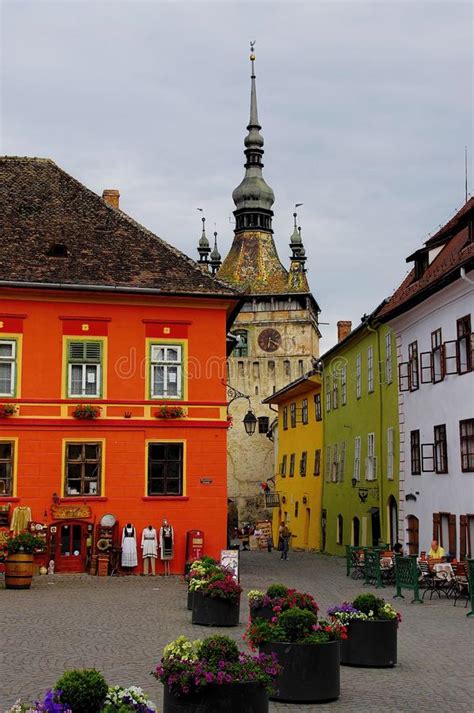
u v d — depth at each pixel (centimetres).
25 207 3466
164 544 3092
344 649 1410
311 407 5719
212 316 3291
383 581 2884
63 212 3497
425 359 3341
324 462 5281
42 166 3697
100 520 3072
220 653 1042
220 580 1820
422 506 3369
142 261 3338
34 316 3136
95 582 2800
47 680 1245
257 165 11531
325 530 5234
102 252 3334
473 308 2883
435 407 3234
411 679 1303
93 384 3162
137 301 3225
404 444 3609
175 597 2369
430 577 2516
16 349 3111
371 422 4188
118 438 3142
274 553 5453
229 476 8706
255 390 9488
